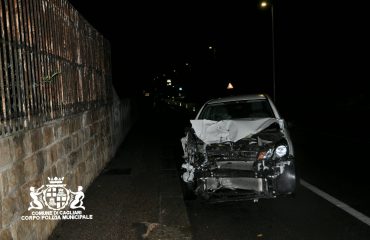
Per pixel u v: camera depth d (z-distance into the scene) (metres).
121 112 15.58
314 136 15.25
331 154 10.64
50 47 5.64
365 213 5.69
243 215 5.87
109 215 5.81
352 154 10.45
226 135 6.40
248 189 5.97
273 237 4.93
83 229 5.23
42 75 5.19
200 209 6.27
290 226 5.30
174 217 5.81
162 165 10.02
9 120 4.03
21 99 4.43
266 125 6.48
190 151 6.55
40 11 5.30
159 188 7.47
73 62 7.05
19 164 4.19
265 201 6.54
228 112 8.18
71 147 6.46
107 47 11.52
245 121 6.59
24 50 4.62
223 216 5.86
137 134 19.00
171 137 17.06
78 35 7.63
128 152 12.47
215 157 6.10
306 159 10.03
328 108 27.11
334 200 6.38
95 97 9.08
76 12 7.52
